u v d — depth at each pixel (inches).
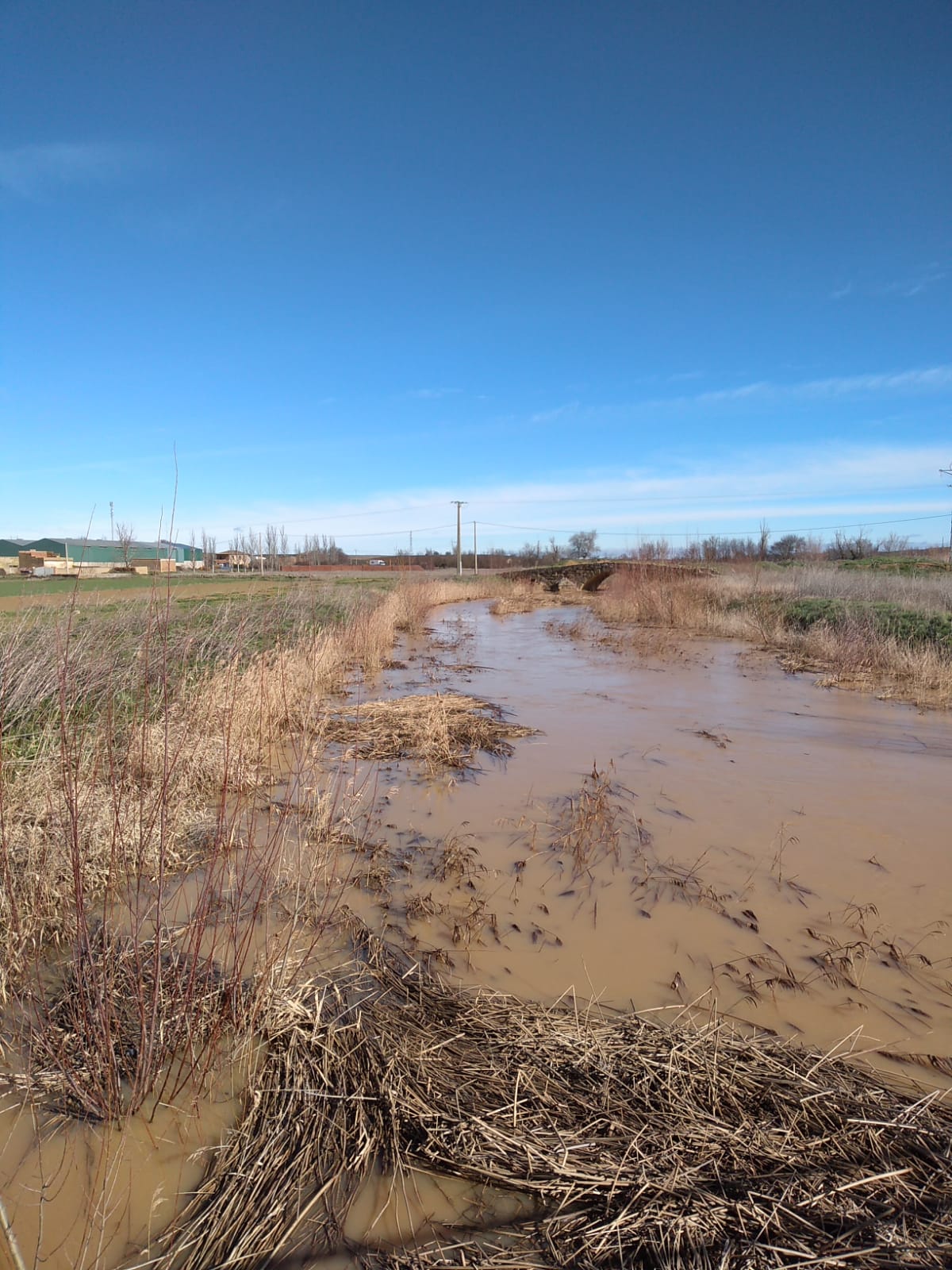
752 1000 140.0
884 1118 106.2
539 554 3321.9
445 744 316.5
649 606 887.7
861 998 140.7
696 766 294.0
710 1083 111.9
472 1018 129.5
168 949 147.9
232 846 201.2
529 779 279.0
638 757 307.4
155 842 187.5
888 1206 91.6
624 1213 91.0
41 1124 108.6
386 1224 92.3
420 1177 99.4
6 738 250.8
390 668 561.3
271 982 127.7
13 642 300.0
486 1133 102.7
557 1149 100.3
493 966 151.5
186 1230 91.0
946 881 190.7
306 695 375.6
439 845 215.6
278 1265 86.7
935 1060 121.5
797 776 279.9
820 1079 114.9
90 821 185.3
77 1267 86.2
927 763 297.4
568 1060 117.9
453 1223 92.4
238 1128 107.8
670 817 237.5
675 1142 101.0
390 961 151.5
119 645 326.6
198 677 313.7
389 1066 115.0
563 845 213.8
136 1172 100.8
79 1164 102.1
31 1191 98.0
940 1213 90.5
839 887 187.9
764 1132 103.0
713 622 795.4
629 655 620.7
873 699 423.8
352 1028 125.0
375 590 1148.5
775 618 731.4
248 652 391.9
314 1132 105.3
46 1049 116.6
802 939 162.7
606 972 149.9
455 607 1283.2
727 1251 85.5
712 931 166.4
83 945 124.7
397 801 255.3
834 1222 89.5
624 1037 124.8
